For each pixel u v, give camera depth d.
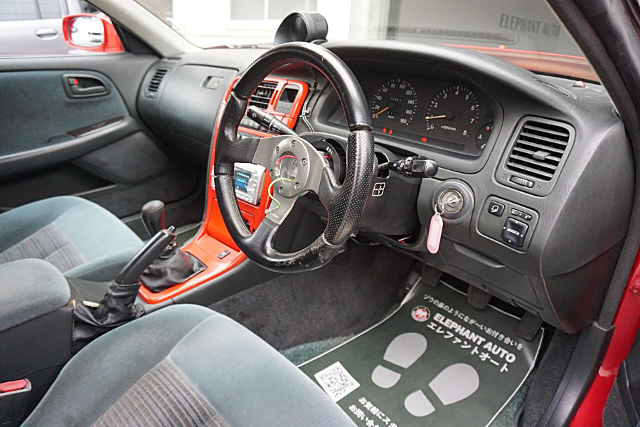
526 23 1.38
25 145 1.92
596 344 1.22
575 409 1.24
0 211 1.95
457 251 1.23
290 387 0.80
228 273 1.49
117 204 2.20
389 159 1.14
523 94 0.99
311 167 0.86
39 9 3.18
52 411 0.81
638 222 1.03
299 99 1.50
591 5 0.57
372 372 1.51
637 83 0.72
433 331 1.64
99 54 2.08
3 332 0.88
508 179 1.02
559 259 0.99
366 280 1.80
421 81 1.30
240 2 4.09
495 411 1.37
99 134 2.05
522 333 1.56
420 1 3.62
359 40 1.30
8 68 1.83
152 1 2.11
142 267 1.13
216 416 0.77
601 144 0.90
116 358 0.90
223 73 1.79
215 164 1.05
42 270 1.00
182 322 0.99
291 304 1.65
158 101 2.04
